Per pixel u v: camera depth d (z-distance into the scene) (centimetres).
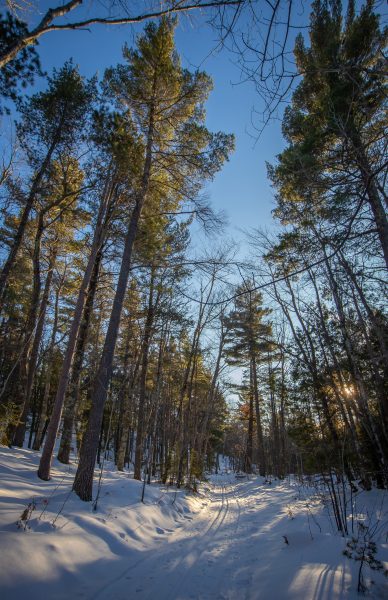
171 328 1365
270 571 477
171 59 998
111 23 311
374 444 981
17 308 1881
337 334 1072
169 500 1005
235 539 700
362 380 1006
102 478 1117
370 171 364
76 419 1602
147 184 976
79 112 1125
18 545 420
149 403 1486
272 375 1766
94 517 622
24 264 1658
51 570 409
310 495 1122
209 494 1594
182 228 1265
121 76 954
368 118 383
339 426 1080
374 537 572
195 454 1664
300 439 1174
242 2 238
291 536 583
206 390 2195
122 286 904
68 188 1321
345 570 429
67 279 1741
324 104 466
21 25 338
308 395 1074
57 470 1127
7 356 1619
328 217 586
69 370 980
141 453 1405
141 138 1030
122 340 1886
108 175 1063
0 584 353
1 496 596
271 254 1019
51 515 559
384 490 947
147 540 649
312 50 543
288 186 873
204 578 473
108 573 459
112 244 1221
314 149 730
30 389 1502
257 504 1207
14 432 1459
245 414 3219
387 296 1072
